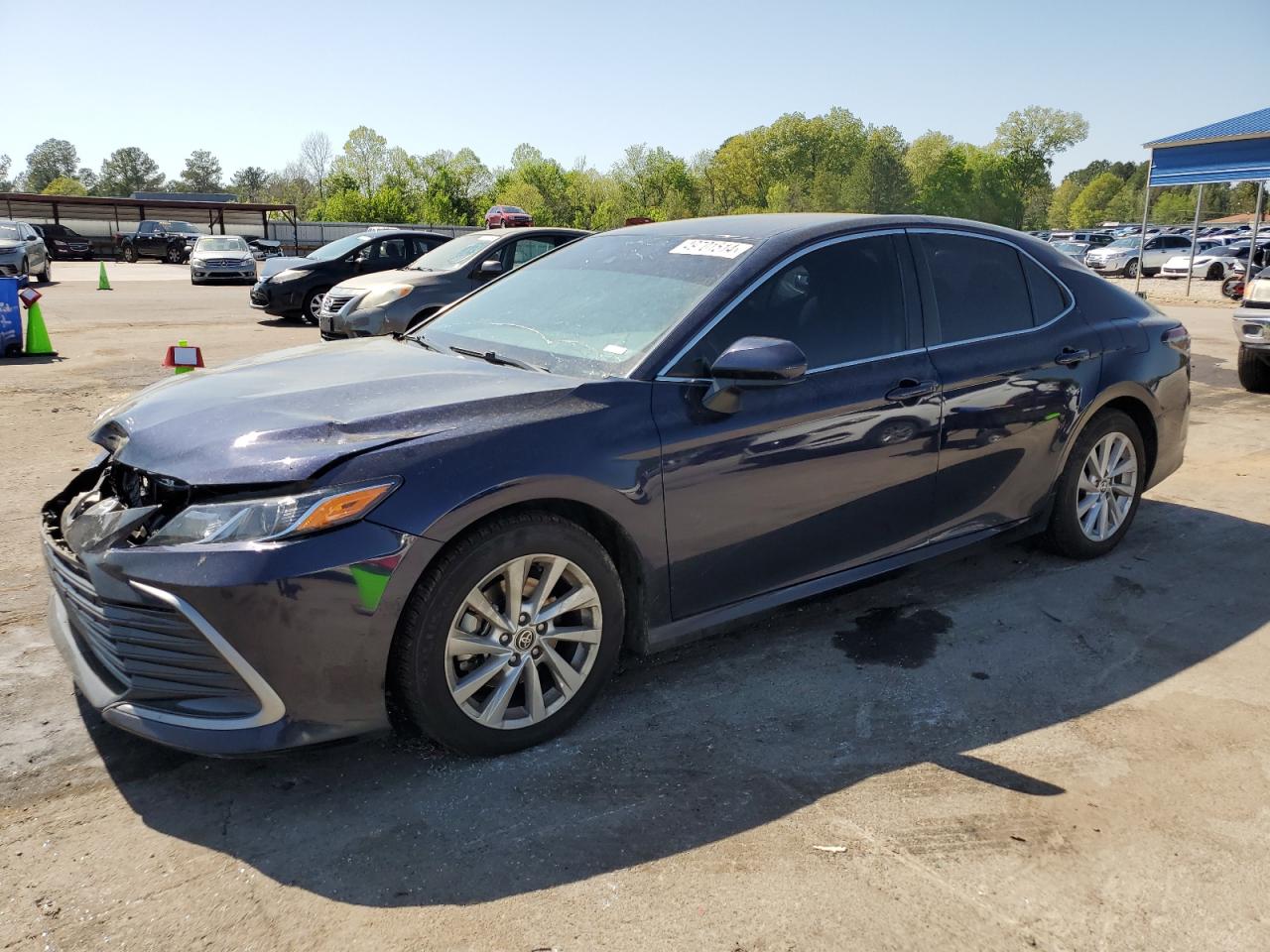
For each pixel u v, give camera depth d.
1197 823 2.59
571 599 2.88
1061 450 4.16
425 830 2.52
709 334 3.17
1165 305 21.09
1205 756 2.92
